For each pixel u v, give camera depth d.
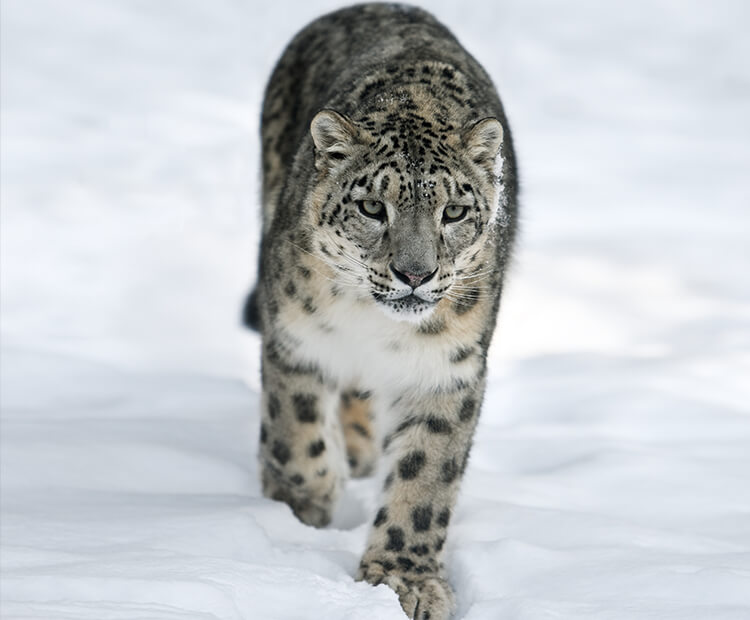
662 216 23.69
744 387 13.84
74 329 15.58
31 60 33.12
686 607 7.33
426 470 8.71
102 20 38.22
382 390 9.02
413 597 8.14
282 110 11.37
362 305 8.59
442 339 8.56
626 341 16.33
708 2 43.59
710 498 10.03
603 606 7.36
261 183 11.60
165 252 19.44
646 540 8.71
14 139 25.53
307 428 9.35
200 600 6.80
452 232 8.29
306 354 9.10
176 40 37.28
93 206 21.58
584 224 22.89
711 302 18.31
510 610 7.39
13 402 12.12
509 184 9.49
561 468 10.82
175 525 8.23
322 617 7.04
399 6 12.02
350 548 9.02
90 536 7.92
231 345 15.32
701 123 32.28
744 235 22.44
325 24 11.86
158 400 12.39
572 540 8.74
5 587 6.72
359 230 8.27
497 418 12.83
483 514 9.25
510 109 32.69
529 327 16.86
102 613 6.37
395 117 8.60
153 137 26.81
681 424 12.36
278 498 9.65
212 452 10.67
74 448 10.09
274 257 9.11
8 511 8.48
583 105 33.53
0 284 17.25
